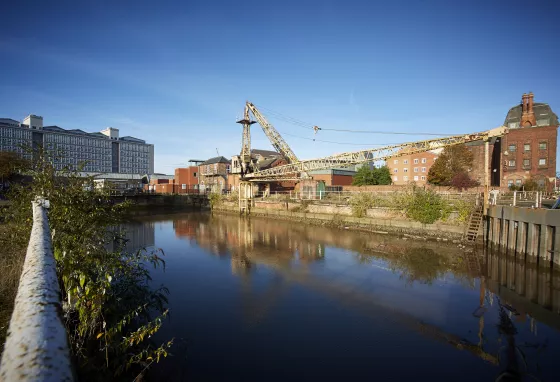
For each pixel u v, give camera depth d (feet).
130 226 106.32
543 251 45.21
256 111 135.23
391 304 35.91
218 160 219.61
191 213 152.87
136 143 533.96
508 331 29.50
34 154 22.30
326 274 47.50
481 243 64.28
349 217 92.48
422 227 75.31
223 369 23.73
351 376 23.24
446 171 142.92
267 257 59.06
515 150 139.44
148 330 17.48
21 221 22.22
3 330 16.90
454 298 37.47
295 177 131.13
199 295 39.04
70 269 14.87
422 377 23.03
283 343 27.66
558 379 22.48
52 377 2.70
